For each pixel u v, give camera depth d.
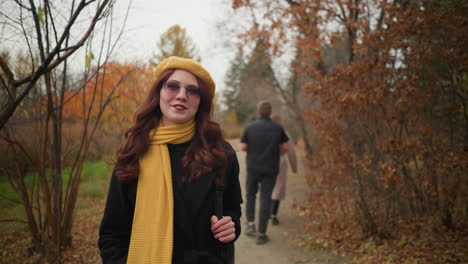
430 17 2.71
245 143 3.80
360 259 2.92
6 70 1.44
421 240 3.01
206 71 1.30
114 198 1.15
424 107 3.01
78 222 3.79
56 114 2.83
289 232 3.93
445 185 3.07
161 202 1.09
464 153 2.76
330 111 3.25
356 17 3.64
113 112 5.53
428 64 2.94
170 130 1.21
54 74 2.76
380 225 3.22
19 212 3.58
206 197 1.17
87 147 3.05
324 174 3.43
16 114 2.75
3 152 2.81
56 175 2.87
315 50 3.90
